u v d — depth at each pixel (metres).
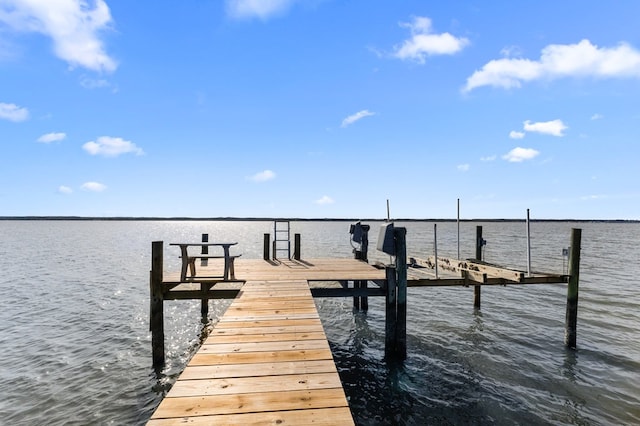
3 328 11.94
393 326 8.95
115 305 15.02
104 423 6.59
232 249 41.25
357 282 12.96
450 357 9.31
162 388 7.87
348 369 8.71
